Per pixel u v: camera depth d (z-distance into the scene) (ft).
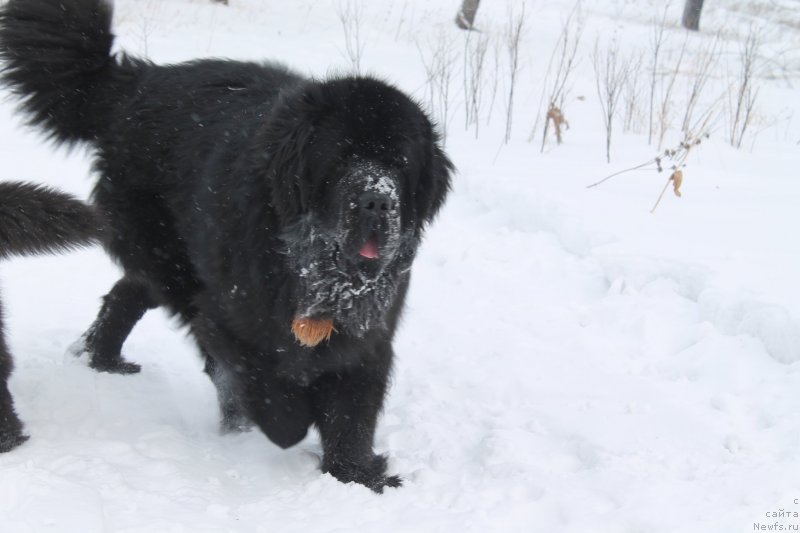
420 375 12.59
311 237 10.71
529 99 26.73
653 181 18.44
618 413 11.78
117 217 12.07
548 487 10.73
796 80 34.30
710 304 13.28
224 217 11.08
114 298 12.39
